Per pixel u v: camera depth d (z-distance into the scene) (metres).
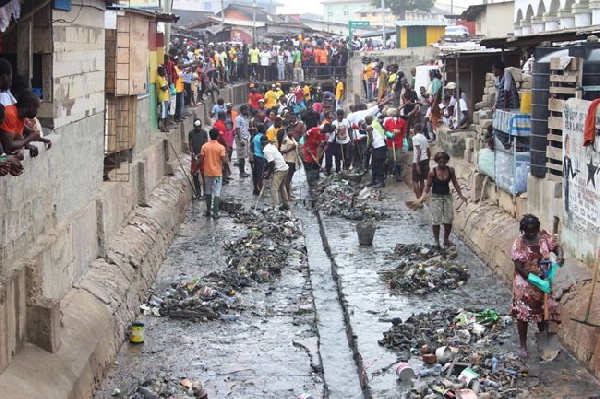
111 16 15.10
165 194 19.33
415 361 10.89
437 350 10.85
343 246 17.44
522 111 15.29
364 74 41.31
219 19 66.44
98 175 13.85
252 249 16.81
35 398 8.16
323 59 49.88
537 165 13.89
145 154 18.12
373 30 91.44
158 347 11.71
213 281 14.29
